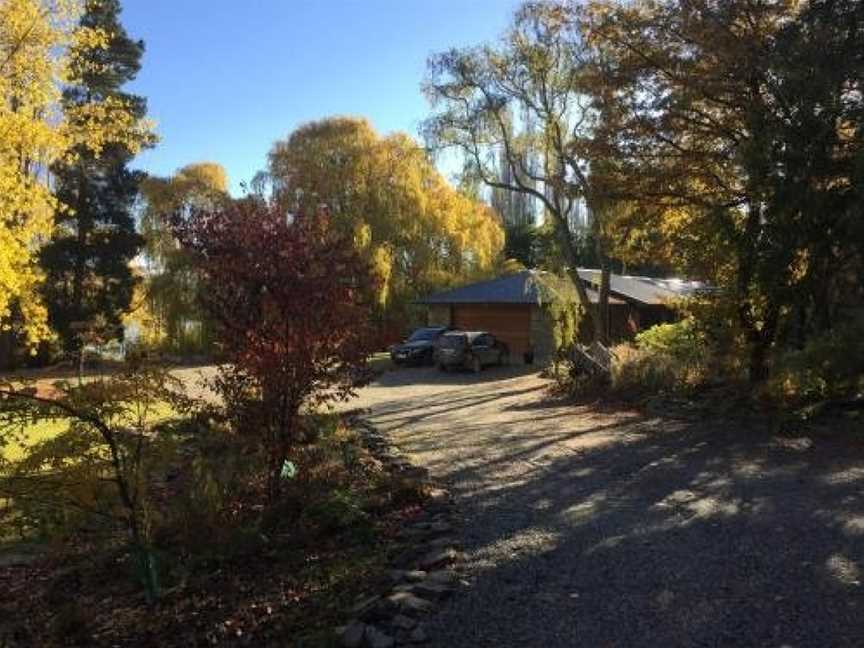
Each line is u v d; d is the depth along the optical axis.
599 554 6.52
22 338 38.66
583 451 11.51
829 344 13.54
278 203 8.67
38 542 8.67
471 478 9.83
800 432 12.08
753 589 5.59
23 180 17.20
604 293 27.72
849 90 13.41
